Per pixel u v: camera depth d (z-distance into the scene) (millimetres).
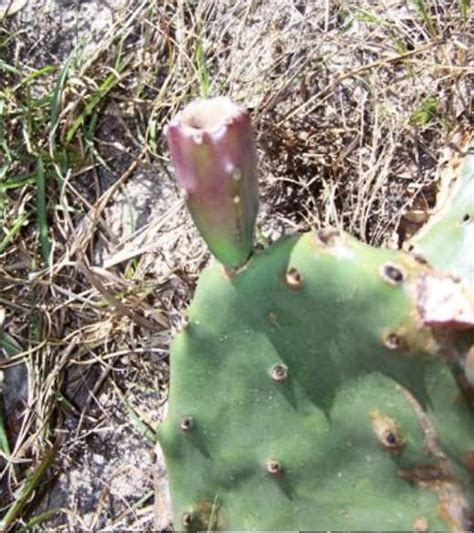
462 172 294
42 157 373
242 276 227
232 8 375
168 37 379
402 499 241
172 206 366
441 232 287
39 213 368
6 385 362
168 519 317
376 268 219
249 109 362
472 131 330
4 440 353
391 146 349
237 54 370
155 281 352
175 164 216
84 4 395
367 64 360
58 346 357
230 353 237
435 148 350
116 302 346
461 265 281
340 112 359
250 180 218
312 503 246
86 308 357
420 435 233
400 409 231
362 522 243
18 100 382
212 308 232
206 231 221
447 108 349
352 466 241
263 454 245
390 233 345
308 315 226
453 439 230
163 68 381
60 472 352
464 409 227
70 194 374
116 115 378
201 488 254
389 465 238
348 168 354
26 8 398
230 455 247
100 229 368
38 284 362
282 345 232
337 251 220
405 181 350
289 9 372
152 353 353
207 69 373
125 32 384
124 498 345
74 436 353
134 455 349
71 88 377
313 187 357
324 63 363
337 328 226
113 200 372
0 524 346
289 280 223
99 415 354
